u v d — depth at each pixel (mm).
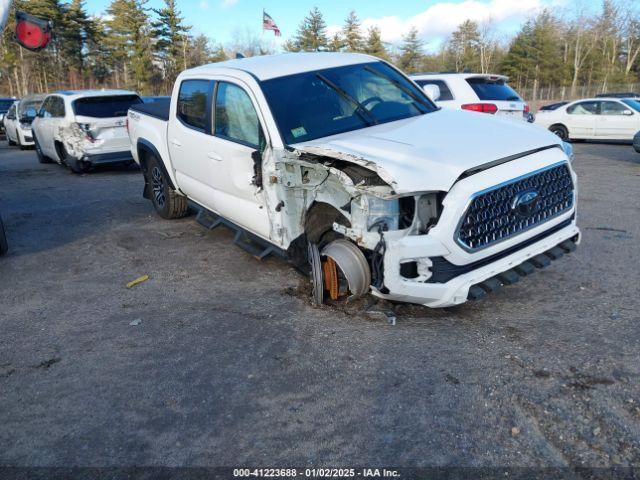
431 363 3434
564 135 17062
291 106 4508
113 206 8438
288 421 2943
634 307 4098
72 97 11055
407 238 3443
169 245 6301
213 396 3209
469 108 9906
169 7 58594
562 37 67000
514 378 3221
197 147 5465
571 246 4152
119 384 3385
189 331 4066
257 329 4035
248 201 4848
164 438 2854
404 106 4953
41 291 5020
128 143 11258
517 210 3686
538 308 4168
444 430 2803
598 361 3352
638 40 66375
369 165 3416
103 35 60281
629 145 15930
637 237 5895
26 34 4984
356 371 3395
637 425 2756
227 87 5023
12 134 18984
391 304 4273
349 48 67688
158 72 61844
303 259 4512
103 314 4457
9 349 3912
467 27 75438
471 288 3598
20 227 7332
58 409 3156
